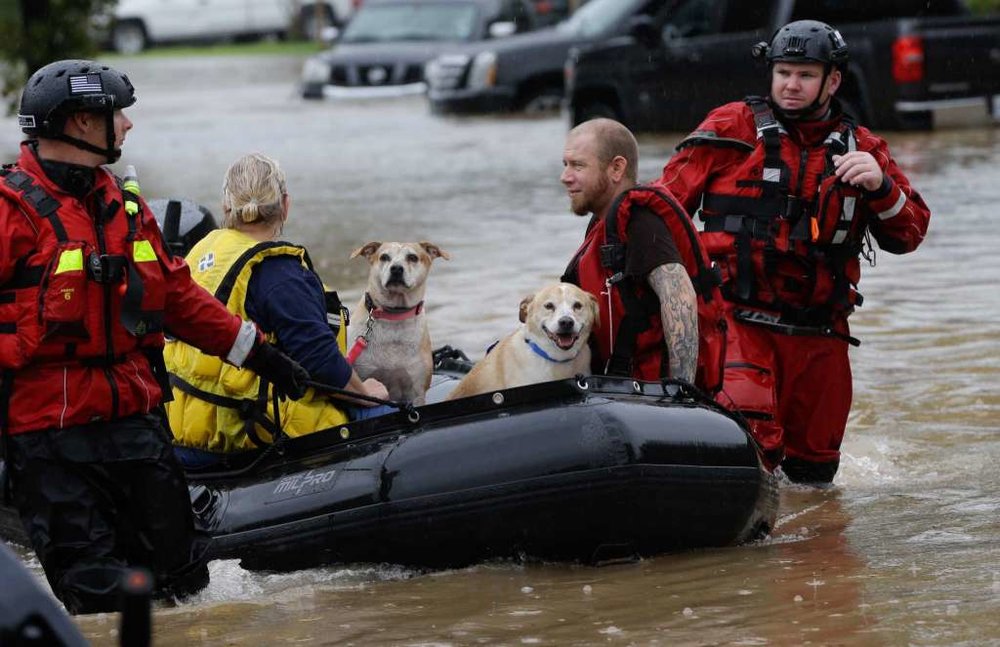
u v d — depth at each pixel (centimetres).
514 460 909
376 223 2423
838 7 3222
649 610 827
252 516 938
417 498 912
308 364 971
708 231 1136
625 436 909
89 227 812
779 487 1129
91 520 830
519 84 4209
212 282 974
